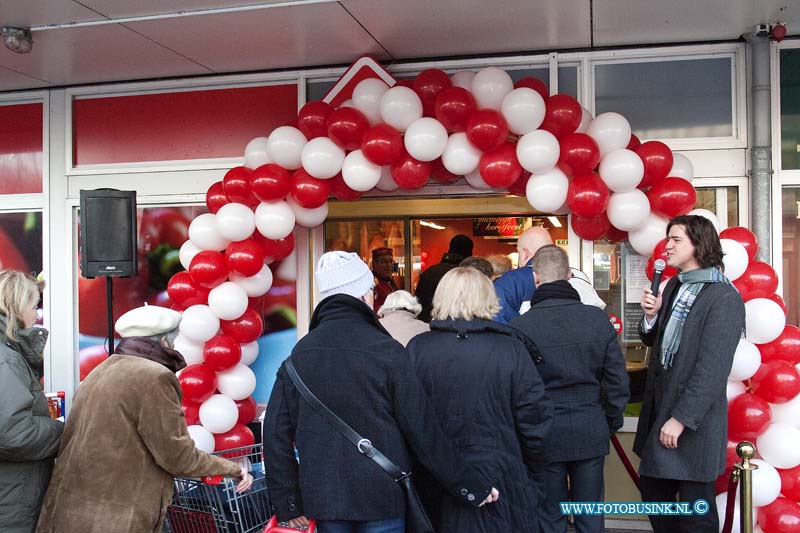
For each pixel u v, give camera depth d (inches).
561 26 153.9
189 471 96.5
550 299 114.7
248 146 158.7
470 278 99.5
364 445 84.2
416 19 149.8
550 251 118.8
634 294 165.9
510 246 226.5
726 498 124.8
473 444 93.0
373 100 147.2
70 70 181.5
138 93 190.9
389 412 85.7
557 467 112.9
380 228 229.3
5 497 96.7
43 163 195.2
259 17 148.0
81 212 148.3
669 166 139.1
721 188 162.7
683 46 163.2
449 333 97.7
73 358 193.3
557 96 140.6
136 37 158.9
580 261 168.1
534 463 97.4
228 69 182.9
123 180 190.1
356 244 230.4
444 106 136.6
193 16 146.3
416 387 85.6
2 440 92.5
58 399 163.0
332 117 142.9
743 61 160.4
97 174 191.6
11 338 101.0
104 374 98.6
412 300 131.9
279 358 181.6
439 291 100.3
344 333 88.0
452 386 94.4
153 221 189.5
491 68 143.4
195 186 186.1
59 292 194.1
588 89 167.6
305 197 147.9
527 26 153.9
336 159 145.2
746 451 111.7
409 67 175.2
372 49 168.4
